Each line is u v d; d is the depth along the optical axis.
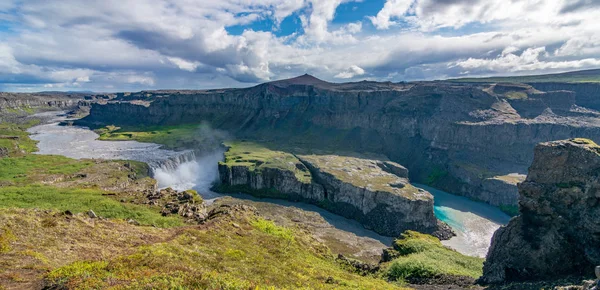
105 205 62.66
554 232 47.00
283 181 170.88
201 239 41.31
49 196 72.50
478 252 115.00
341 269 53.84
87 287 22.81
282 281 32.28
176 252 33.91
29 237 33.31
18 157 172.25
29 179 127.69
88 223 41.38
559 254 45.69
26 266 26.81
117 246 35.84
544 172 50.97
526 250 48.62
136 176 158.62
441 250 70.31
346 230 131.50
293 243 55.03
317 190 162.62
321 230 127.56
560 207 47.97
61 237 35.09
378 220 138.00
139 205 65.75
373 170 180.50
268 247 46.91
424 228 132.00
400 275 54.09
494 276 49.91
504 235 53.09
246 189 175.25
